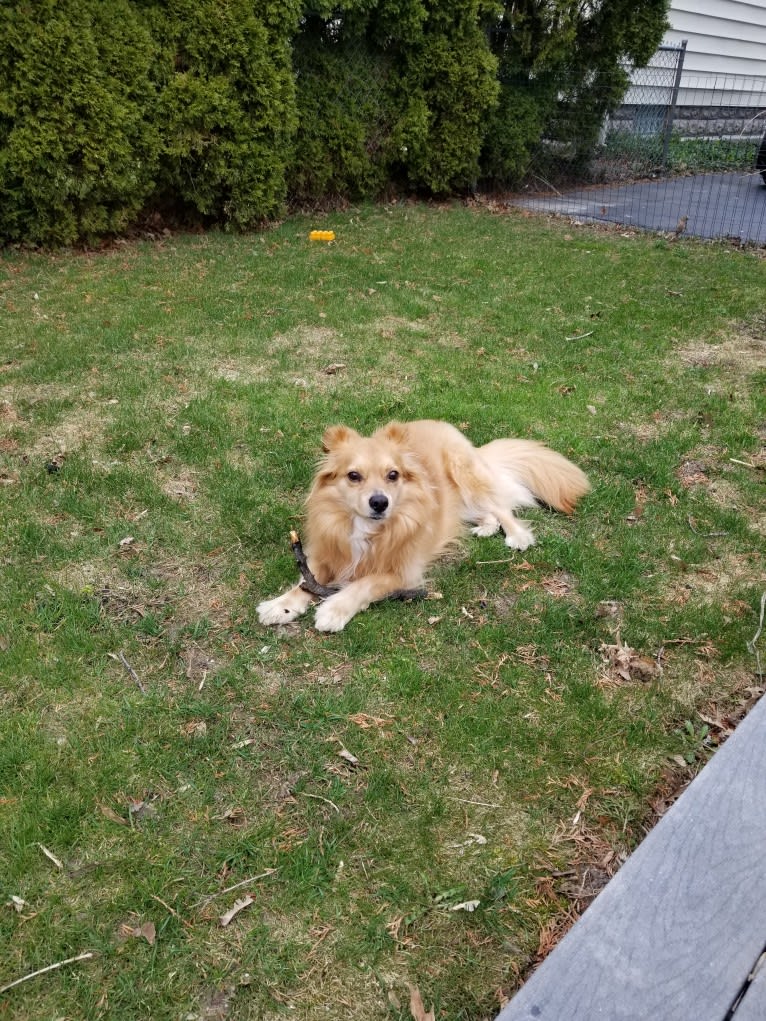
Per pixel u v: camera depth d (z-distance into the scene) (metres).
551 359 5.99
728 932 1.53
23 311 6.59
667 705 2.80
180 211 9.81
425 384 5.46
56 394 5.13
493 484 3.98
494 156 11.93
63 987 1.89
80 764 2.49
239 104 9.00
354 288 7.49
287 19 8.95
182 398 5.12
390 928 2.04
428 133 11.13
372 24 10.26
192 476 4.24
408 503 3.37
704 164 15.59
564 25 11.12
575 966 1.47
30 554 3.52
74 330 6.20
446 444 3.95
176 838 2.27
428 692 2.84
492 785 2.47
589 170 13.53
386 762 2.54
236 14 8.59
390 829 2.32
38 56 7.48
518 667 2.97
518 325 6.68
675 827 1.76
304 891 2.13
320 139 10.44
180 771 2.49
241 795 2.41
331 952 1.98
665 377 5.71
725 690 2.88
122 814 2.34
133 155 8.48
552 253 9.04
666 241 9.84
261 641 3.09
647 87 14.00
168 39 8.41
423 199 12.06
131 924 2.04
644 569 3.56
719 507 4.05
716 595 3.39
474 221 10.66
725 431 4.84
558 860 2.24
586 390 5.46
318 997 1.88
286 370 5.65
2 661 2.89
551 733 2.67
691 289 7.77
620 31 11.73
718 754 1.98
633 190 13.48
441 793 2.44
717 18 15.59
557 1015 1.39
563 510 4.03
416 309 6.95
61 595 3.24
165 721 2.67
